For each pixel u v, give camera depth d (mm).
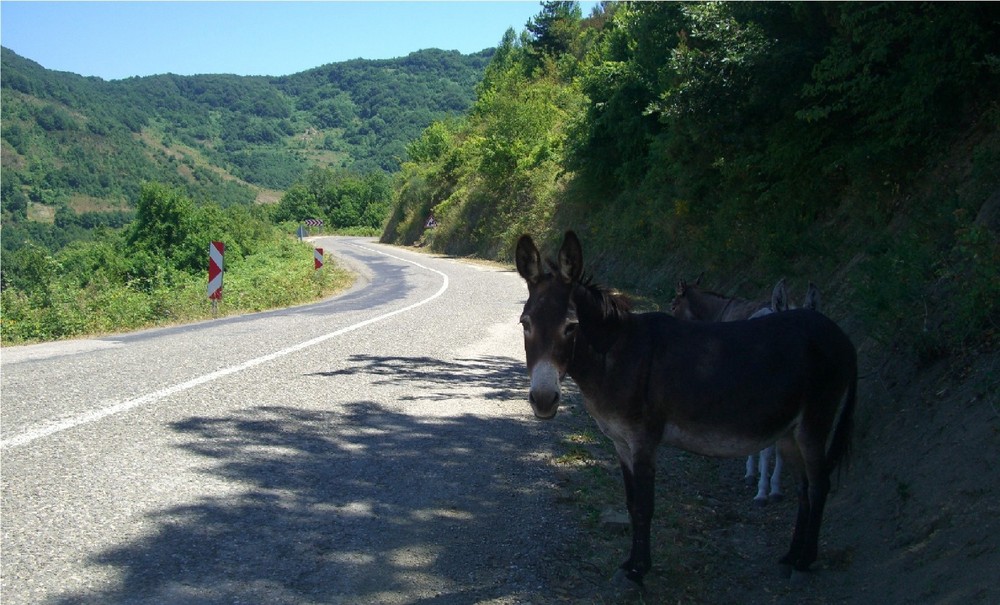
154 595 3682
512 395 8906
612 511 5227
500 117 48094
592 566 4445
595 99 28172
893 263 7148
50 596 3609
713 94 14695
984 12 9453
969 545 4090
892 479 5254
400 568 4215
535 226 39281
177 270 37375
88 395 7879
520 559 4441
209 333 13625
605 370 4211
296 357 10805
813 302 5902
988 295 5742
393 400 8305
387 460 6148
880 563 4480
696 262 19531
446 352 11711
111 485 5172
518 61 72062
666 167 22172
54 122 191250
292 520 4766
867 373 6758
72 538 4285
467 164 59750
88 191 164750
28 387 8250
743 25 14375
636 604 4043
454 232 53906
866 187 11523
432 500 5309
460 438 6957
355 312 17984
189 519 4664
